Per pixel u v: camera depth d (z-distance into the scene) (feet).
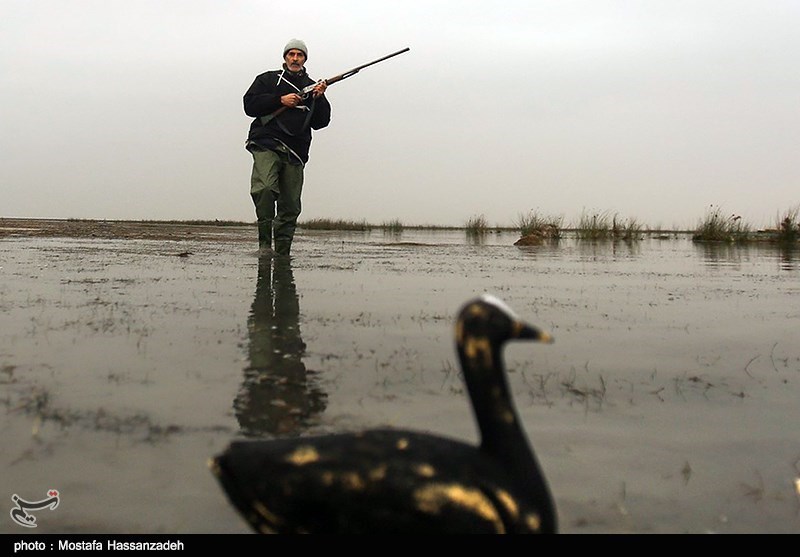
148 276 35.19
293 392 14.30
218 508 9.30
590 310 26.30
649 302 28.96
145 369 15.89
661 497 9.84
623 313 25.76
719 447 11.76
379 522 7.14
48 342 18.53
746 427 12.79
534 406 13.78
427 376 15.79
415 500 7.06
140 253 53.57
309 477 7.26
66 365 16.12
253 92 43.57
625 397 14.49
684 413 13.51
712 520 9.23
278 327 21.26
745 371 16.92
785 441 12.09
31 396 13.64
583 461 11.03
